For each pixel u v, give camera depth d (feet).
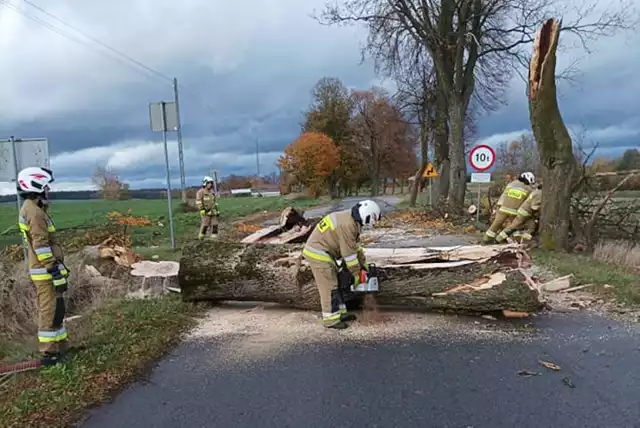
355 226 16.85
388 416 10.82
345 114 170.50
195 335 17.19
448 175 68.03
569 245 30.91
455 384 12.39
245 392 12.37
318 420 10.77
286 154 163.43
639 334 15.76
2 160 23.67
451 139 58.39
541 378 12.62
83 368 13.66
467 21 56.44
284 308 20.30
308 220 29.76
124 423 10.86
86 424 10.85
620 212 33.73
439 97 67.77
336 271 17.81
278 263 19.22
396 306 19.65
